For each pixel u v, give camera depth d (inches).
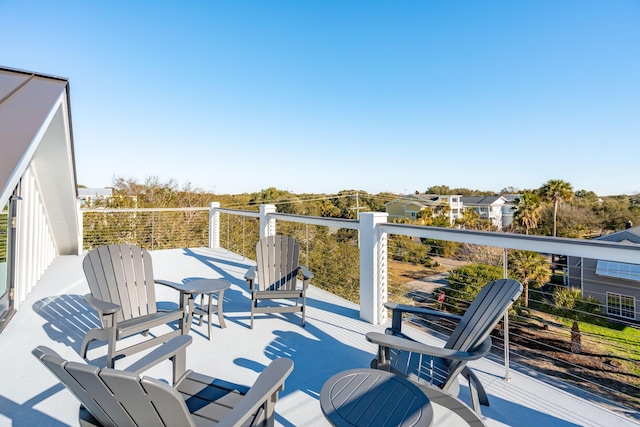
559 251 78.0
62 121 159.5
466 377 81.6
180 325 110.5
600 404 83.0
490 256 326.3
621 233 663.1
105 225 324.8
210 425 55.0
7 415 77.0
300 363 102.8
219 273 220.7
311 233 399.2
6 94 115.3
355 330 128.5
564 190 849.5
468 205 1200.2
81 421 54.3
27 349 111.3
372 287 134.6
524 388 89.7
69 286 189.2
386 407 55.2
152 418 46.4
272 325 133.2
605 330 263.0
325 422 75.9
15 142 81.8
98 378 41.9
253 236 339.0
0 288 138.3
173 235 355.3
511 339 272.1
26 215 167.6
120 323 102.1
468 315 80.9
